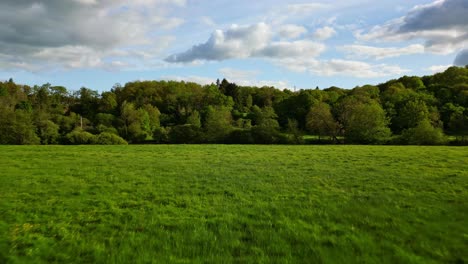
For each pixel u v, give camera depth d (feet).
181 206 46.32
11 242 32.37
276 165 86.53
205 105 402.52
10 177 66.33
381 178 66.49
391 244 31.45
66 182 62.34
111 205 46.39
